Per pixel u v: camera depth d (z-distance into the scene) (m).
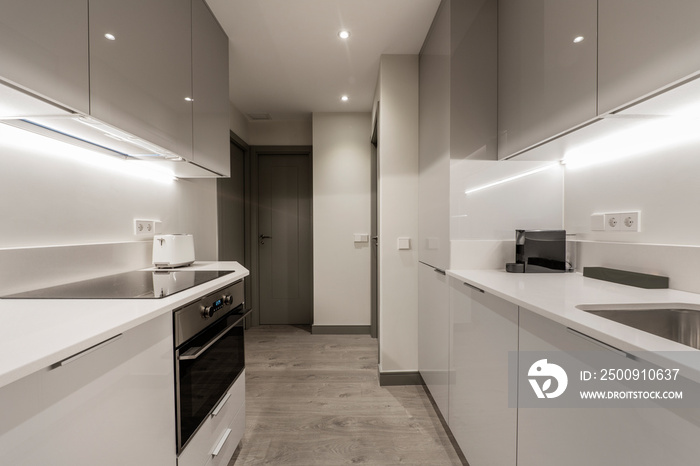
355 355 3.07
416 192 2.46
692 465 0.55
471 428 1.49
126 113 1.15
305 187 4.05
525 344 1.06
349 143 3.67
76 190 1.34
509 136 1.66
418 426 1.93
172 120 1.46
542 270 1.67
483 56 1.79
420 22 2.07
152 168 1.82
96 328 0.72
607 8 1.02
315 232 3.70
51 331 0.70
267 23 2.05
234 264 1.97
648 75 0.89
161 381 0.96
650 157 1.31
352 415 2.05
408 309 2.48
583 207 1.68
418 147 2.45
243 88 3.03
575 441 0.83
